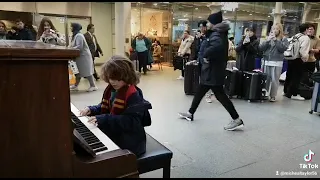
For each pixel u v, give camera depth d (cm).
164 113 371
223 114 370
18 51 72
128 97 141
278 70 446
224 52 293
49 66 79
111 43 982
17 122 77
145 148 150
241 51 479
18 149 79
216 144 263
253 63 479
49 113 81
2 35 505
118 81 139
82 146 92
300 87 479
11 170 79
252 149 253
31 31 522
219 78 295
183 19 1047
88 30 587
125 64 140
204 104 425
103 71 140
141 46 746
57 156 85
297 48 455
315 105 376
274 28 441
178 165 218
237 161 227
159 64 948
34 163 82
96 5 923
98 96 462
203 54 294
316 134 298
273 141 274
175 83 620
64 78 82
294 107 421
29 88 77
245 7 1084
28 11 774
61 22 844
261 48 455
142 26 1001
